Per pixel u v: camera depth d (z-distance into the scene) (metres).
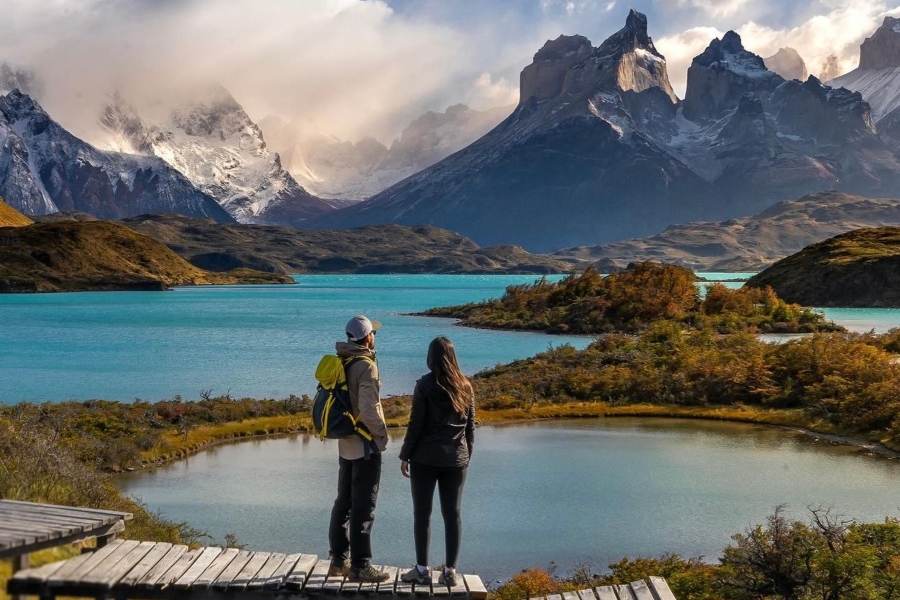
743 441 43.75
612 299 117.06
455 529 10.43
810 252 182.00
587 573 23.22
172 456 39.56
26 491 15.06
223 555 10.66
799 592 16.86
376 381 10.54
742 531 27.53
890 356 59.66
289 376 73.19
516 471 36.28
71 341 109.25
